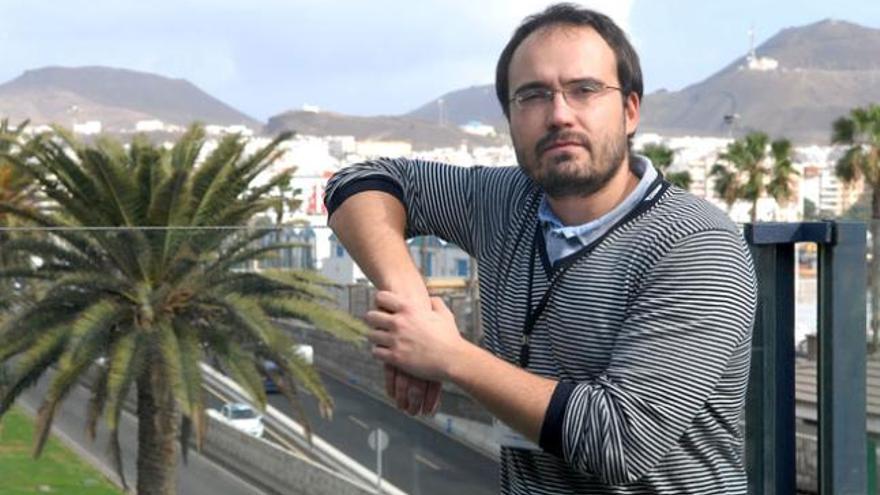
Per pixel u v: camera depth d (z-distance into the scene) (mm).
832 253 2691
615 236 1997
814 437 2875
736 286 1913
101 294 5508
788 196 46125
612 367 1905
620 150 2027
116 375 5379
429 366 1883
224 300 5520
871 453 2820
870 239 2828
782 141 46219
